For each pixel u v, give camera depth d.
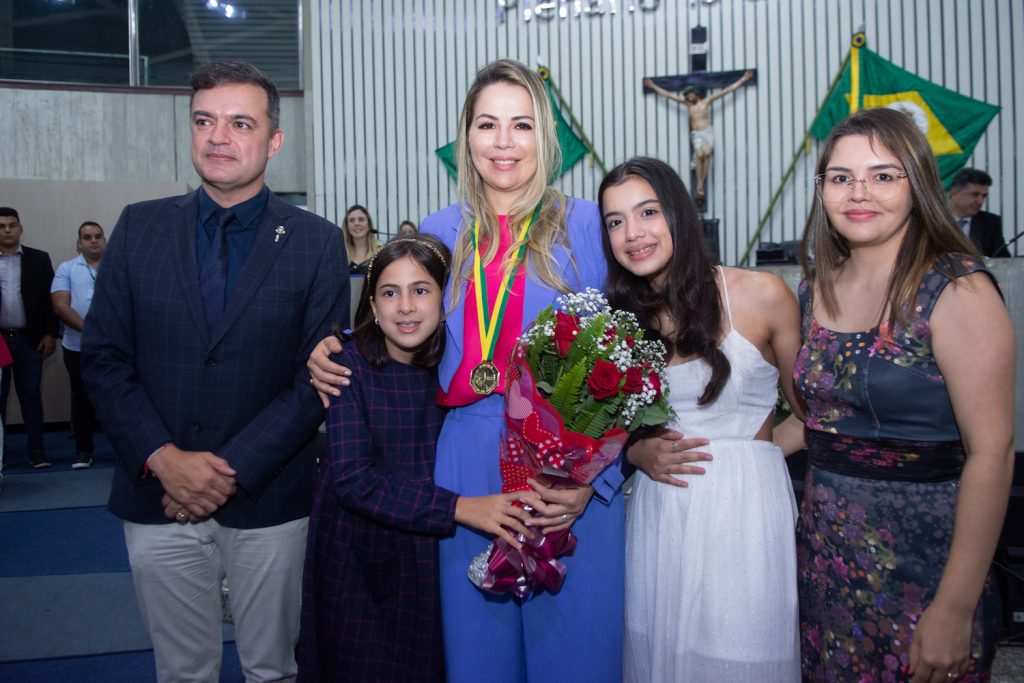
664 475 1.81
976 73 8.32
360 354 1.80
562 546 1.68
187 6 9.13
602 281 1.89
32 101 8.59
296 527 1.98
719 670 1.68
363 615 1.77
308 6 9.46
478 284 1.80
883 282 1.59
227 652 2.88
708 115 8.81
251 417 1.91
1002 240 5.18
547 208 1.89
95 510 4.70
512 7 9.35
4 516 4.59
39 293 5.84
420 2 9.48
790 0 8.76
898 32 8.51
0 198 7.65
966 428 1.44
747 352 1.78
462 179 1.93
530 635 1.75
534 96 1.86
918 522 1.50
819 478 1.66
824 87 8.70
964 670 1.45
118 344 1.89
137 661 2.85
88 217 7.79
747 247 8.97
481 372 1.74
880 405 1.53
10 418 7.71
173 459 1.81
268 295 1.90
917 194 1.51
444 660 1.78
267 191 2.01
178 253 1.89
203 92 1.86
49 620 3.19
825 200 1.59
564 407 1.57
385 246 1.78
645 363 1.64
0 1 8.67
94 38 8.87
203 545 1.93
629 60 9.14
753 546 1.72
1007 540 2.77
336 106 9.52
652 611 1.82
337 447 1.74
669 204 1.74
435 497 1.67
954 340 1.44
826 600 1.62
